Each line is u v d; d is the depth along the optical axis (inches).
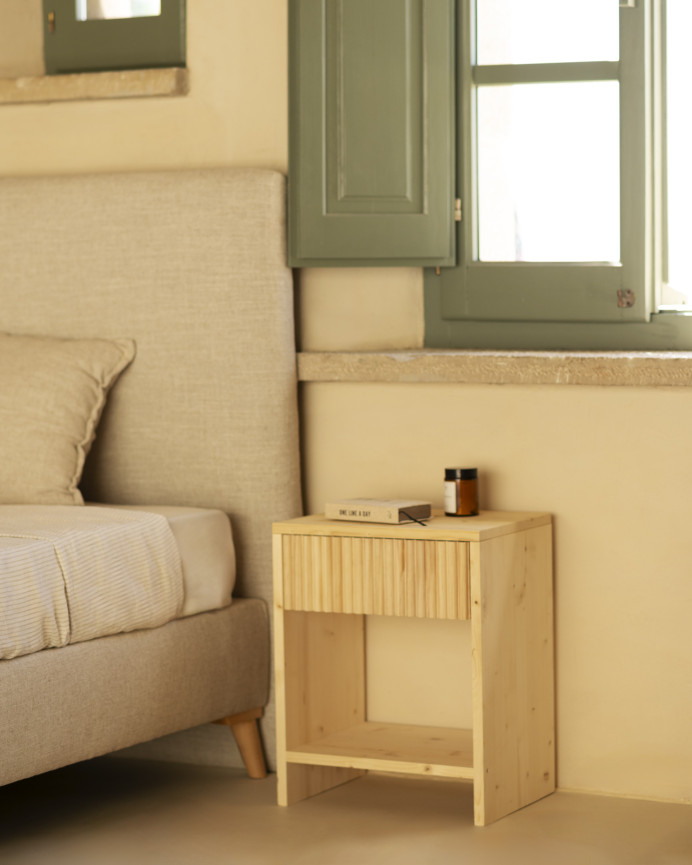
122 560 102.3
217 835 102.0
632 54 117.3
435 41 119.0
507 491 114.8
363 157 120.3
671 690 110.0
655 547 109.9
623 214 118.0
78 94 130.4
